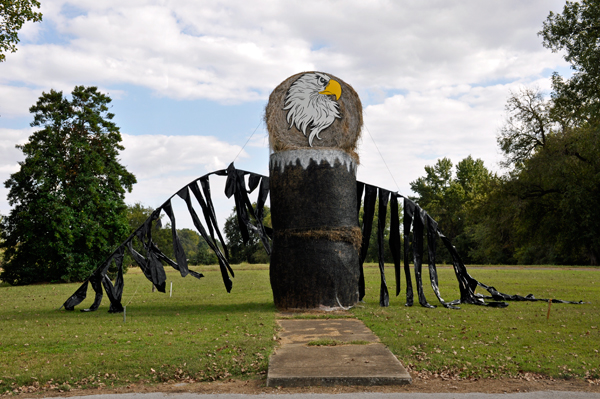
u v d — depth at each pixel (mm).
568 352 9328
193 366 8648
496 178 48531
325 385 7738
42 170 35594
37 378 8203
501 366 8469
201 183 17375
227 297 20391
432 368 8461
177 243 17078
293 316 13797
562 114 41844
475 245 73000
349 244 15398
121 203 38969
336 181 15375
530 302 16672
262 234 17438
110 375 8398
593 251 46031
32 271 36531
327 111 15844
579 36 36406
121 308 16188
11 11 19672
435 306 16109
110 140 39031
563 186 42562
